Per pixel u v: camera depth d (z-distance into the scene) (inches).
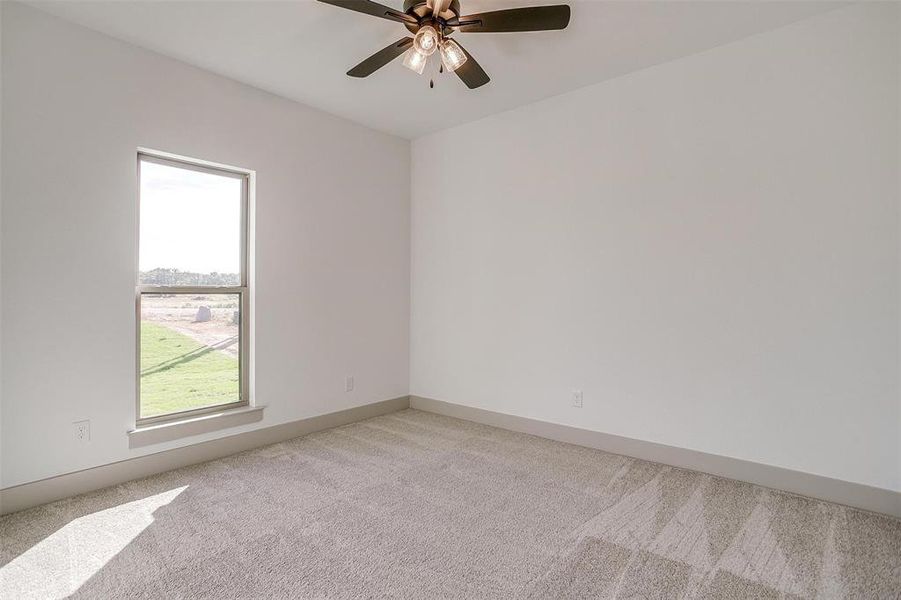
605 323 124.0
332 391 145.8
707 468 107.8
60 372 94.1
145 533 81.0
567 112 130.5
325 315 143.6
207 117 115.7
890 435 87.6
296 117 135.2
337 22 95.3
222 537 80.0
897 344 87.0
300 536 80.4
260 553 75.1
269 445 128.6
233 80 120.8
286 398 133.5
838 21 92.0
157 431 107.8
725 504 92.4
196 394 118.1
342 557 74.1
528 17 80.9
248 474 107.8
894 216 87.0
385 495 96.7
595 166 125.4
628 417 120.0
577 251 129.0
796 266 97.0
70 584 67.1
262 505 91.9
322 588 66.4
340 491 98.5
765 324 100.6
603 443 124.1
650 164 116.1
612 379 122.7
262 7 90.1
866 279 89.8
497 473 108.5
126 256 103.0
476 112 144.9
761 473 100.9
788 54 97.5
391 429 144.3
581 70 117.1
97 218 98.8
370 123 154.0
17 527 82.8
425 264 167.8
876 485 88.9
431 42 82.6
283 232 132.3
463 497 95.7
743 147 103.0
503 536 80.5
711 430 107.4
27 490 89.9
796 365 97.0
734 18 94.7
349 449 125.3
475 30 85.2
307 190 138.3
